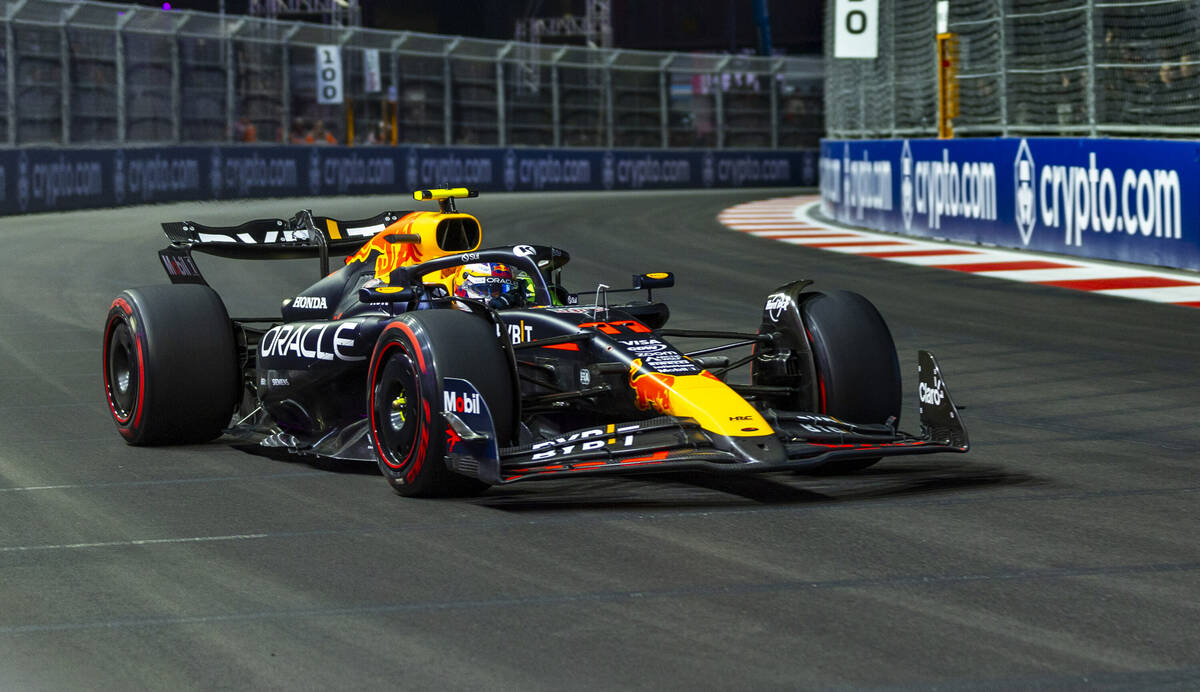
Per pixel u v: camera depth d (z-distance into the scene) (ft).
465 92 452.35
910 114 257.14
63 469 74.95
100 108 333.62
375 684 41.75
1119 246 183.01
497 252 75.61
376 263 81.76
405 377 65.41
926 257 202.28
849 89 293.02
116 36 338.75
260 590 51.44
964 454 76.07
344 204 356.59
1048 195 198.90
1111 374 103.86
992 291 159.43
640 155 481.46
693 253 216.33
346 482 70.90
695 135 495.82
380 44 428.97
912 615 47.47
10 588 52.08
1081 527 59.21
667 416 63.31
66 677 42.65
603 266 195.83
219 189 364.99
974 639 44.98
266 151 381.81
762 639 45.21
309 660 43.86
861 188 270.26
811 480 69.77
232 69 382.22
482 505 64.80
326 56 411.54
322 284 85.61
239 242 86.89
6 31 302.66
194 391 79.61
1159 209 174.50
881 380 70.49
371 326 71.97
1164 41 181.27
